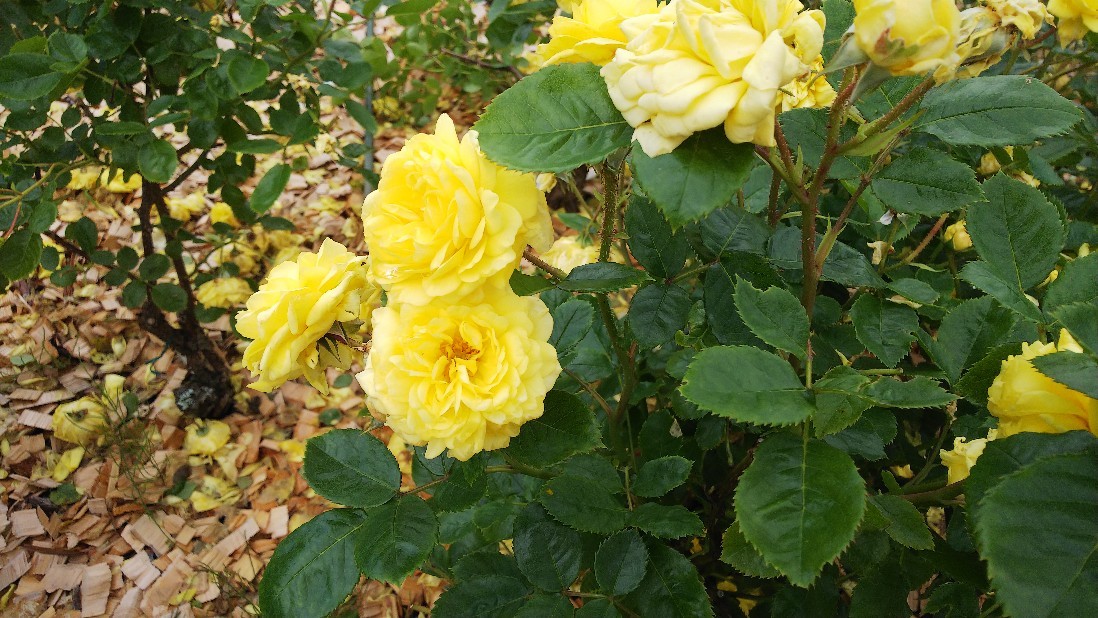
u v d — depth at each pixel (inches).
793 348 10.8
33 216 21.9
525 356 10.3
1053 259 12.0
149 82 25.0
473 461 12.4
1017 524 8.1
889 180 11.0
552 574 14.1
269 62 24.8
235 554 28.2
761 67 7.4
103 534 28.4
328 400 33.9
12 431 31.0
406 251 10.0
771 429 15.6
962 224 18.2
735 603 20.5
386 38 52.2
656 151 8.1
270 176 22.5
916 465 18.9
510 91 9.4
